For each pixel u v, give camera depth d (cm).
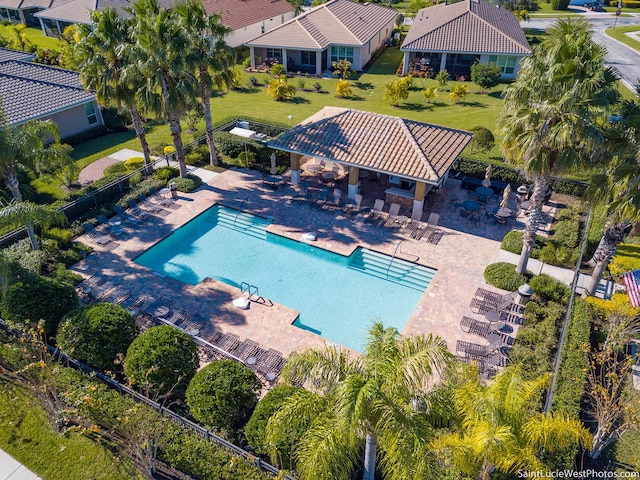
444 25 5331
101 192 2898
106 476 1440
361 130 2900
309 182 3184
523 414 1134
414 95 4825
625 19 7731
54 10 6462
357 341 2050
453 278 2327
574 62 1691
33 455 1504
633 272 1959
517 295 2127
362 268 2489
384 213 2839
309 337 2011
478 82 4731
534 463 1057
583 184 2892
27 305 1797
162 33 2558
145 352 1593
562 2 8431
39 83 3725
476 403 1130
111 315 1736
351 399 1017
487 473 1223
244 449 1487
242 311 2144
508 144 1955
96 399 1536
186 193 3072
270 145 2995
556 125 1761
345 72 5231
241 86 5119
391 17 6494
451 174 3238
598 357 1759
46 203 2977
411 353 1110
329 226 2750
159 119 2847
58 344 1680
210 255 2594
